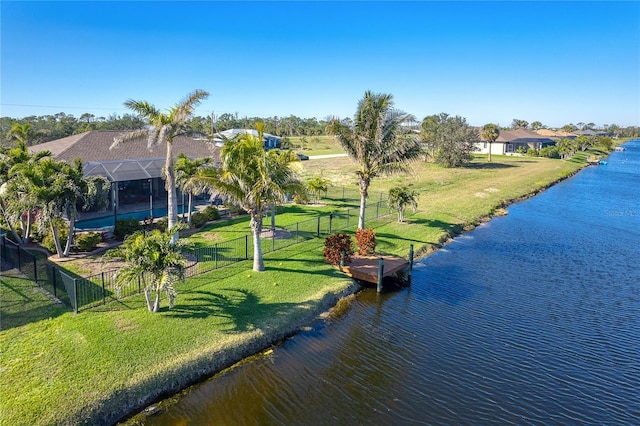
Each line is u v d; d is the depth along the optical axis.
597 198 50.00
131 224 24.62
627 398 12.93
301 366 13.97
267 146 77.50
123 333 13.85
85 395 11.01
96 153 33.16
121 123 81.25
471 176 61.09
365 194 27.16
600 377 13.95
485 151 103.44
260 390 12.62
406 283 21.70
